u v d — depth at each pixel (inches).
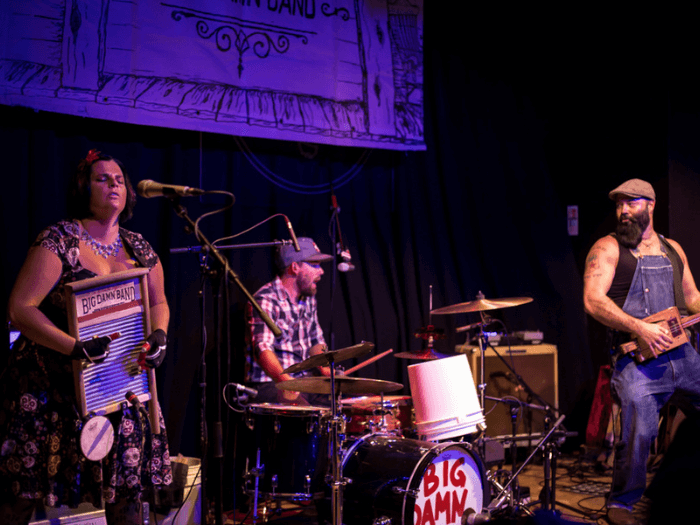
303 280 165.2
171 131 162.1
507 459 191.0
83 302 91.7
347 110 179.8
